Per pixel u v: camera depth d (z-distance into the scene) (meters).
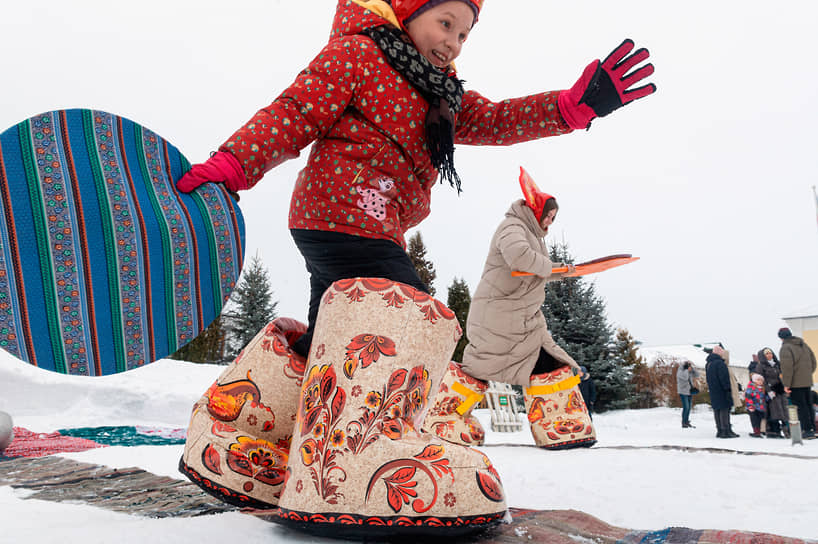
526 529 1.38
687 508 1.74
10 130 1.11
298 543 1.20
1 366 8.09
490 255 4.01
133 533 1.23
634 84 1.80
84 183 1.16
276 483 1.48
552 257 22.00
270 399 1.53
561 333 19.31
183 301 1.26
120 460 3.19
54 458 3.15
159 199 1.24
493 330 3.93
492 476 1.31
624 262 3.35
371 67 1.50
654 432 9.51
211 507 1.75
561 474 2.49
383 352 1.28
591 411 10.69
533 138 1.92
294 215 1.58
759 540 1.27
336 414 1.24
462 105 1.89
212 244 1.30
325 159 1.50
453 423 3.94
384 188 1.50
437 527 1.19
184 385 8.87
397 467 1.20
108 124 1.21
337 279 1.50
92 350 1.16
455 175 1.56
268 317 24.36
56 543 1.15
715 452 3.21
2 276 1.08
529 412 3.99
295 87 1.45
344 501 1.17
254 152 1.33
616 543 1.26
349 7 1.66
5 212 1.09
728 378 8.14
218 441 1.47
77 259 1.15
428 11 1.57
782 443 6.59
